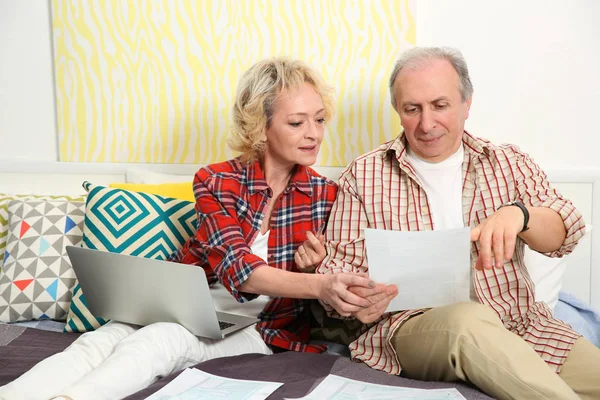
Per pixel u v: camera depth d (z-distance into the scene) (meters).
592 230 2.22
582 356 1.57
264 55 2.44
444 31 2.28
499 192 1.72
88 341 1.58
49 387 1.38
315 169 2.41
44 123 2.73
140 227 2.04
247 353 1.69
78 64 2.64
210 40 2.50
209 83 2.51
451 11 2.27
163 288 1.59
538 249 1.63
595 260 2.23
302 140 1.78
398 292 1.51
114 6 2.58
